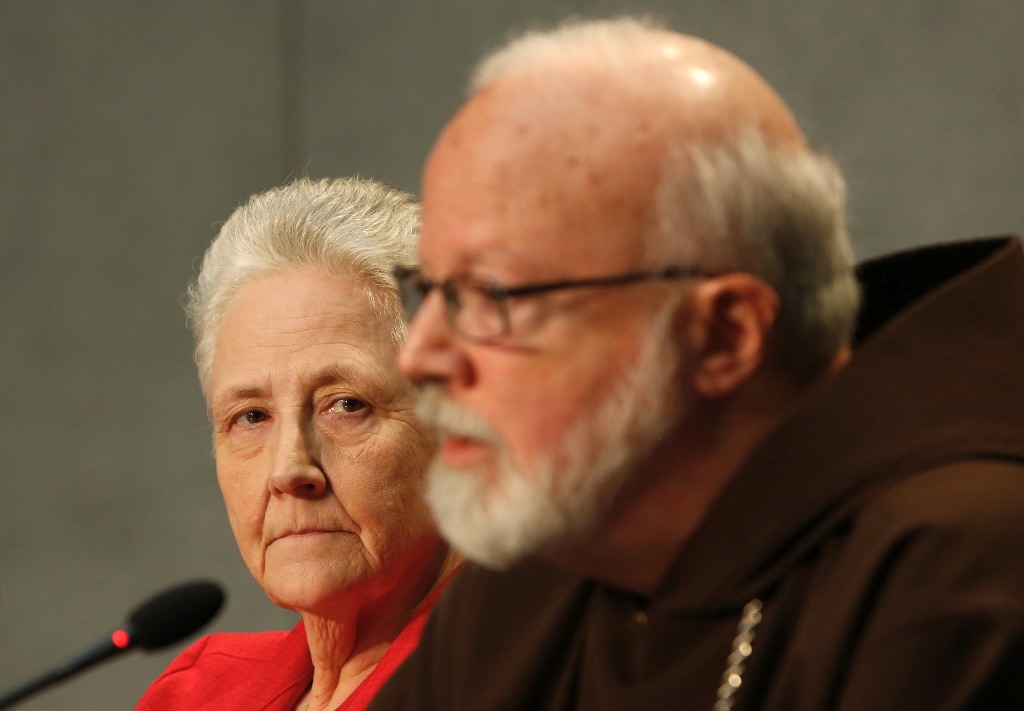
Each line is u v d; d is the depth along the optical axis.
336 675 5.66
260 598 15.99
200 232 16.52
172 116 16.67
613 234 3.36
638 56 3.50
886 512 3.27
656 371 3.38
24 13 16.81
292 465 5.27
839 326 3.56
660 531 3.59
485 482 3.50
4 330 16.52
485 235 3.39
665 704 3.53
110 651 4.90
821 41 13.05
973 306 3.58
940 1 12.58
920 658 3.05
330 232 5.49
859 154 12.78
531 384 3.40
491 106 3.51
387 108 15.84
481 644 4.23
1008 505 3.18
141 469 16.38
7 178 16.64
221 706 6.02
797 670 3.29
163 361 16.44
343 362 5.30
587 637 3.90
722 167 3.39
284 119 16.44
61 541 16.30
